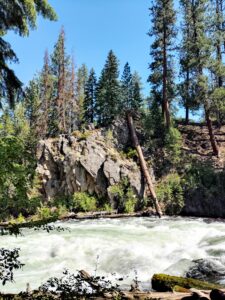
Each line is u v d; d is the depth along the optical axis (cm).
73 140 4153
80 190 3869
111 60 5838
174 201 3462
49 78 5922
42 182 4038
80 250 1481
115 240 1755
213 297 567
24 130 6359
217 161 3812
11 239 1869
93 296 607
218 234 1883
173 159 3912
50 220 671
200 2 4078
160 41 4350
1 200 924
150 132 4203
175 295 614
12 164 909
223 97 3778
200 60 3834
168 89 4366
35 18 1263
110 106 5638
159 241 1744
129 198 3606
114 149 4169
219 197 3353
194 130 4653
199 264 1152
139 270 1204
